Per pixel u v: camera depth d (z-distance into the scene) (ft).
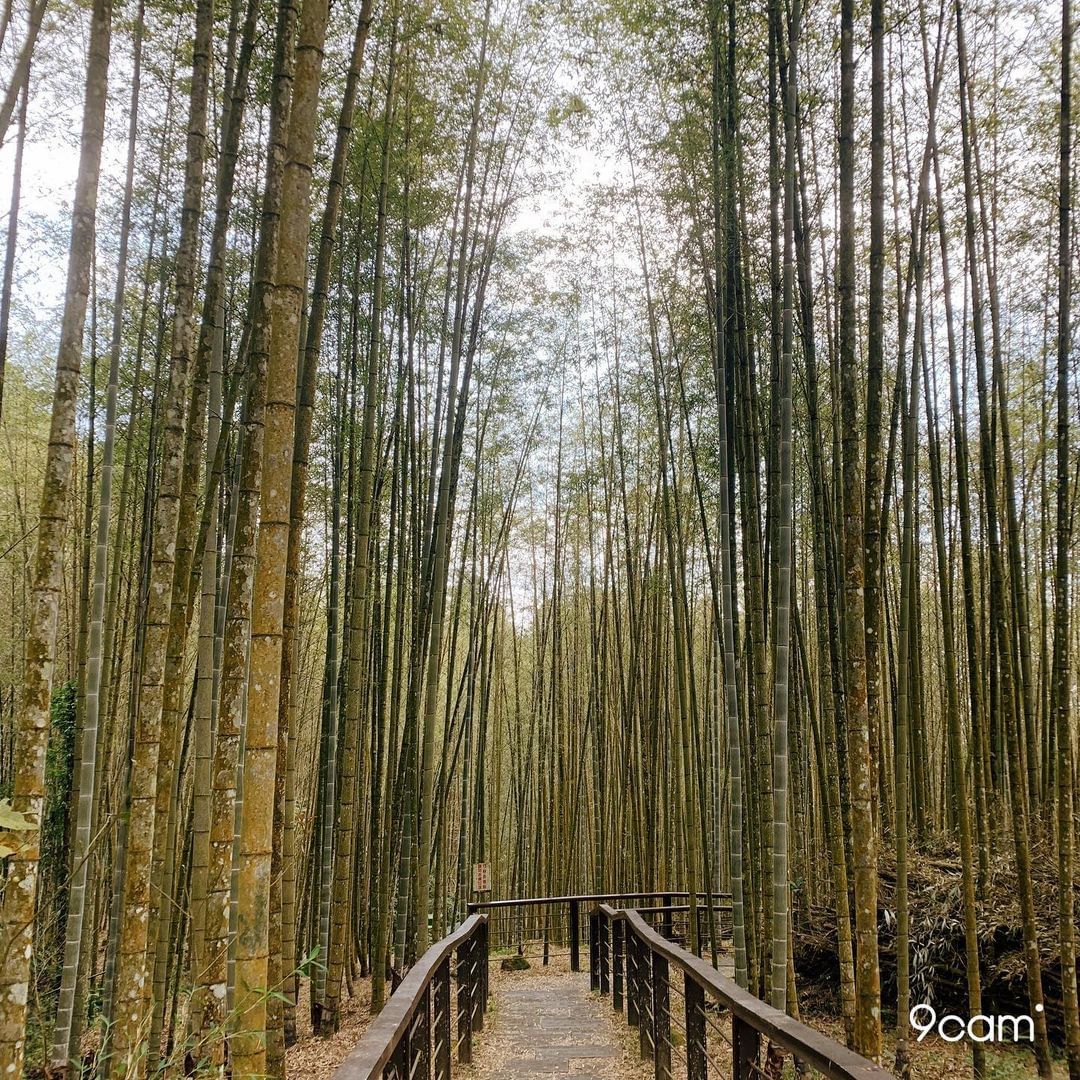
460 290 17.80
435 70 17.62
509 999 20.22
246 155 15.76
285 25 9.55
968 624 16.83
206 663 12.72
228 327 16.42
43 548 7.06
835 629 15.02
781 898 10.82
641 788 28.27
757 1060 7.89
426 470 22.50
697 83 15.16
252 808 5.90
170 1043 13.57
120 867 15.76
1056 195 17.01
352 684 16.28
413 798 18.88
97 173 7.49
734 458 18.49
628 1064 14.03
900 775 14.14
